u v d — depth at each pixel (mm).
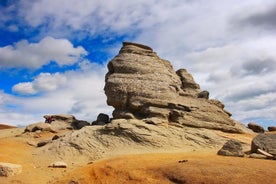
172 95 41125
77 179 23328
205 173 19469
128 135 33469
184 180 19172
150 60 43469
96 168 25078
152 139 32844
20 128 53000
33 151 34406
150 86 40562
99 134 34594
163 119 37438
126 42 44875
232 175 18766
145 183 20297
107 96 42125
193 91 45719
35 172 26453
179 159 25016
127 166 23766
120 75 41875
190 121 37906
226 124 39844
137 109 39594
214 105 41906
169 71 45000
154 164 23484
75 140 33844
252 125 47031
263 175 18391
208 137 34750
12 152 32531
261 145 26875
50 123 48094
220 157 25156
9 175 24312
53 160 30750
